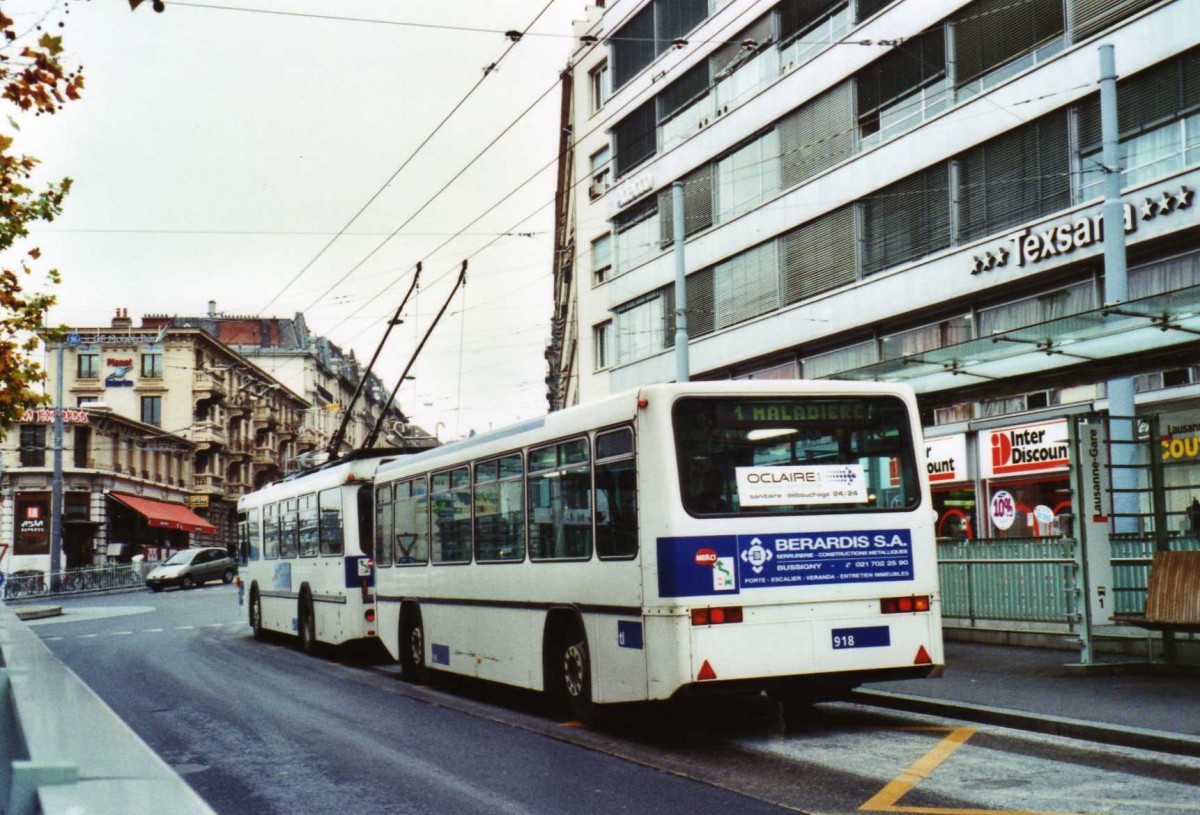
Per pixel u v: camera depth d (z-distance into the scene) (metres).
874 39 25.20
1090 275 20.30
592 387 38.75
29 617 34.50
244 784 8.26
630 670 9.42
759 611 9.13
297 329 100.75
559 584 10.62
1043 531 21.20
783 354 28.69
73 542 60.56
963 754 8.47
